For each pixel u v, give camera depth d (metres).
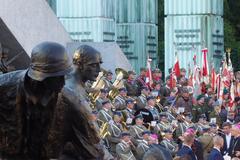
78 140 13.69
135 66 63.41
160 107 42.16
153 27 63.91
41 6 37.84
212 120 43.75
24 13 36.38
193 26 55.38
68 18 51.34
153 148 14.75
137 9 63.28
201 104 45.09
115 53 45.41
